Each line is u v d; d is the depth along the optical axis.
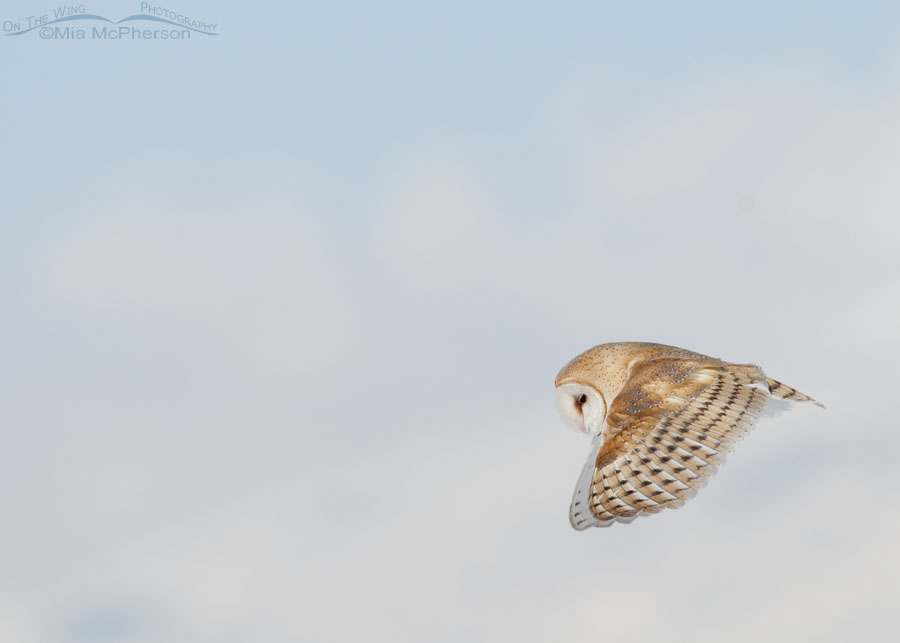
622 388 13.34
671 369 12.88
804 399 13.24
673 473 12.20
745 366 12.83
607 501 12.34
